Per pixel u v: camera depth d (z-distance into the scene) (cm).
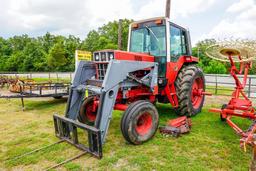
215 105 677
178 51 523
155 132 388
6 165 299
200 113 567
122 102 407
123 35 3262
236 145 355
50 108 665
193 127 451
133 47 521
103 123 326
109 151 338
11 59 4778
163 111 593
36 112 613
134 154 327
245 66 457
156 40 477
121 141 379
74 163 301
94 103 433
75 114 400
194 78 516
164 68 464
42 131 440
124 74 358
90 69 418
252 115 376
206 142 368
